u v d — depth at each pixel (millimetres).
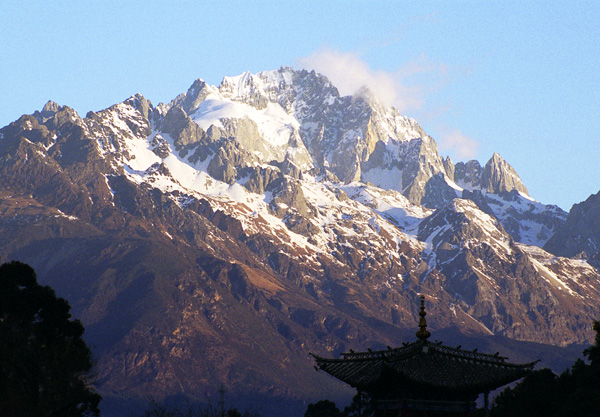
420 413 172625
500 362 181875
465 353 181250
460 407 175500
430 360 177000
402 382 171500
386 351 180625
